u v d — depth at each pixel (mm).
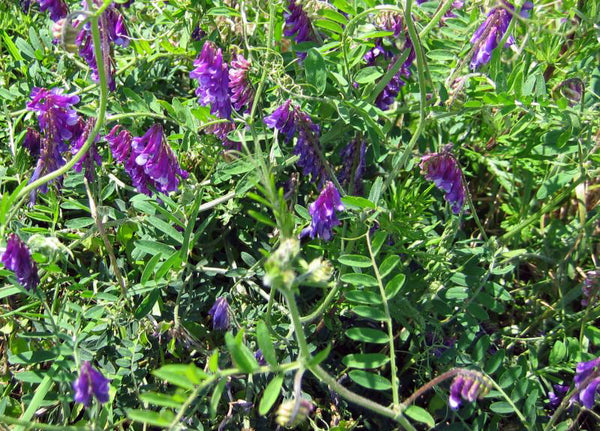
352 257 237
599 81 321
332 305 277
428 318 278
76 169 266
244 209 306
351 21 274
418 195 298
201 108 288
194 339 265
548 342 297
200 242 309
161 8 347
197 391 179
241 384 267
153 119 323
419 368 277
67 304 257
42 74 327
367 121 277
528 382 243
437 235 305
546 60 326
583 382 230
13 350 278
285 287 173
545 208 300
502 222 344
